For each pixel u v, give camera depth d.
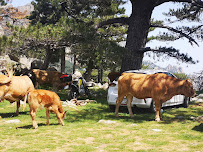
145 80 9.40
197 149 5.61
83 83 14.32
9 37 13.30
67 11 23.02
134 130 7.64
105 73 36.22
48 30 13.77
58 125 8.22
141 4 16.53
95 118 9.66
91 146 5.90
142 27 16.62
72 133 7.20
